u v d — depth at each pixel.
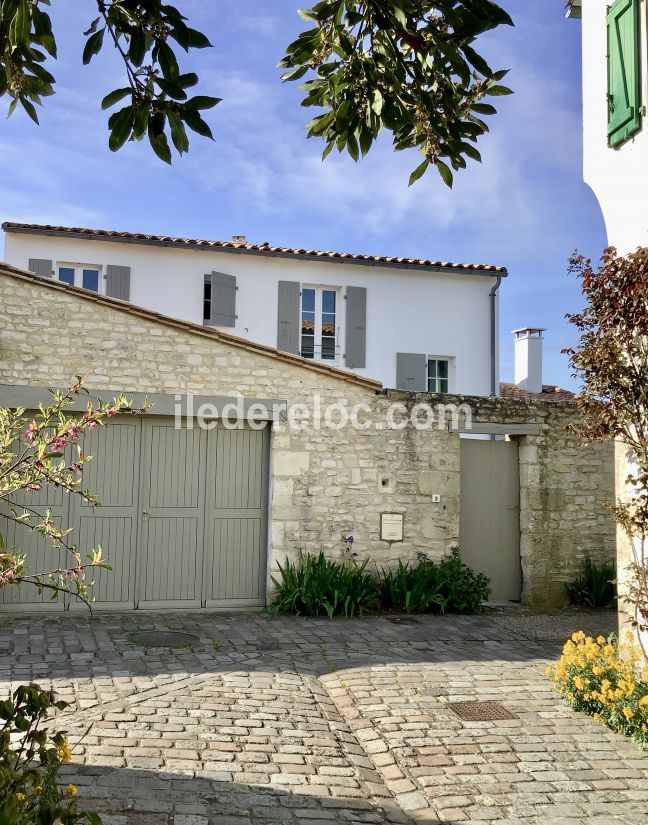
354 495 9.45
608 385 5.59
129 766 4.45
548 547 10.13
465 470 10.15
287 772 4.54
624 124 5.93
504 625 8.74
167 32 2.79
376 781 4.57
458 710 5.72
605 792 4.41
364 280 14.47
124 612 8.67
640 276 5.34
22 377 8.38
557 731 5.34
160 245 13.28
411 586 9.32
